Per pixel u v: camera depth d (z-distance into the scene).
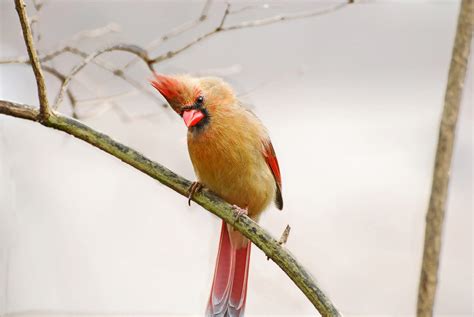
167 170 6.57
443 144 4.07
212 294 7.94
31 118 6.19
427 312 3.98
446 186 4.04
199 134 7.57
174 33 8.12
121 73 8.13
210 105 7.58
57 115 6.23
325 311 5.74
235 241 8.05
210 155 7.58
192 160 7.76
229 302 7.90
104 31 9.59
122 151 6.39
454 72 4.12
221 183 7.77
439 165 4.07
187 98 7.52
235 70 9.09
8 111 6.15
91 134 6.29
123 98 9.49
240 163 7.62
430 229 4.03
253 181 7.78
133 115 9.67
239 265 8.01
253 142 7.73
